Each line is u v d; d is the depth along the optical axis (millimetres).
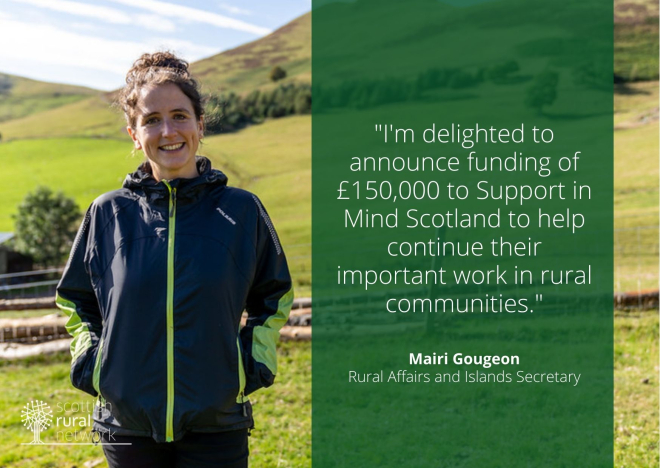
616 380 7484
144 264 2646
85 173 74812
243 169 61594
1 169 79062
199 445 2670
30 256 52938
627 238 20750
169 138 2709
